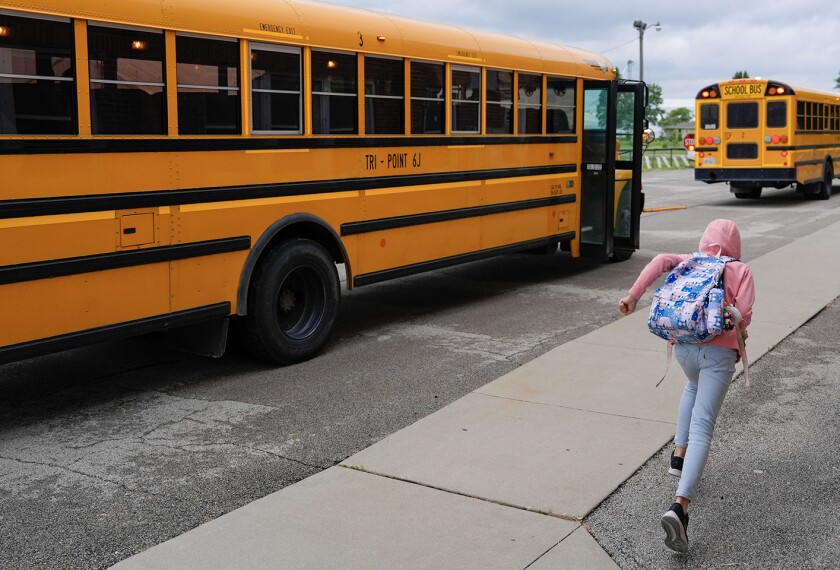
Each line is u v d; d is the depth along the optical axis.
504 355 7.41
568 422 5.61
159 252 6.05
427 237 8.58
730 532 4.17
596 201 11.24
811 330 8.10
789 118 20.47
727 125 21.25
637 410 5.84
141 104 5.91
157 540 4.15
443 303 9.70
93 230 5.63
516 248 9.95
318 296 7.42
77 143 5.49
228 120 6.52
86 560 3.97
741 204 21.78
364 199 7.76
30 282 5.31
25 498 4.64
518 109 9.73
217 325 6.71
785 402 6.06
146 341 8.03
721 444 5.29
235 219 6.59
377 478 4.76
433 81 8.45
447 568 3.79
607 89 11.02
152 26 5.90
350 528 4.17
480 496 4.52
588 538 4.07
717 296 4.09
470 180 9.05
